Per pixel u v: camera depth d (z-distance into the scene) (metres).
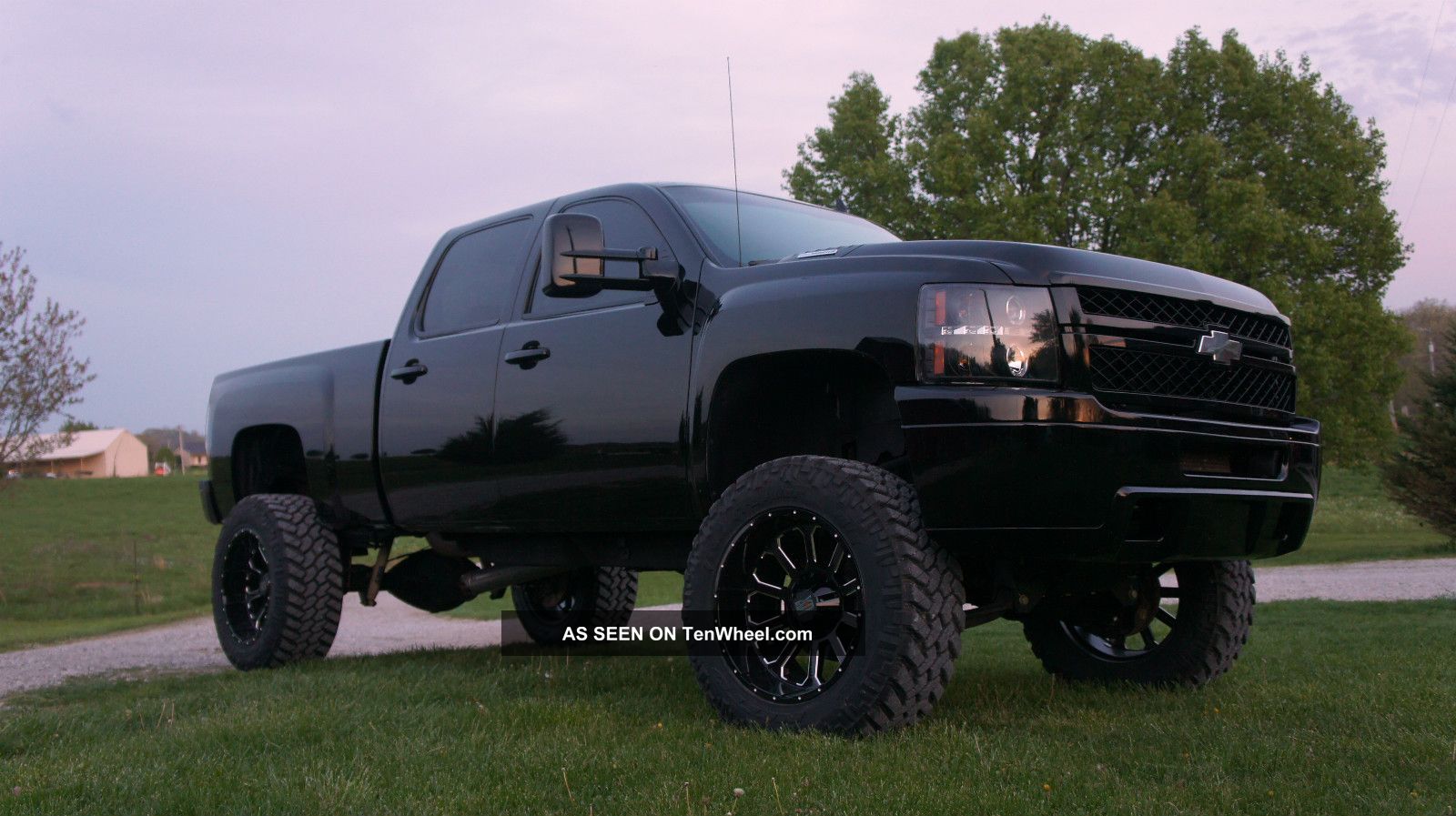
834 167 22.91
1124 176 20.61
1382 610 7.81
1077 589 3.86
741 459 3.63
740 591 3.39
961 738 3.04
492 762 2.88
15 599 18.00
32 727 3.60
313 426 5.20
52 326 17.36
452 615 10.93
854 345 3.17
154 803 2.56
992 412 2.95
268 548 5.19
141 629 11.04
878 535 3.06
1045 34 22.72
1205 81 23.20
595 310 4.02
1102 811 2.39
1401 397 23.44
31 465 18.12
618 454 3.81
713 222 3.96
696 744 3.06
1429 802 2.42
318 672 4.76
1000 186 20.52
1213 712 3.51
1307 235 21.36
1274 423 3.52
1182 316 3.36
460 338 4.52
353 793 2.57
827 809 2.41
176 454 114.62
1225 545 3.29
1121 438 2.98
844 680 3.10
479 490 4.36
